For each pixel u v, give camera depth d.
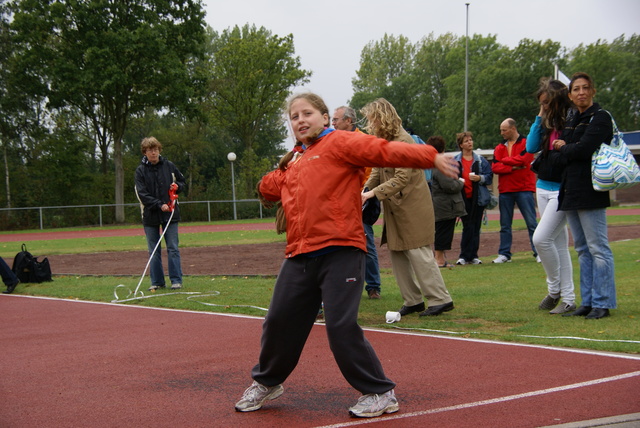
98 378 4.53
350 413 3.54
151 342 5.67
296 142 3.76
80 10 35.25
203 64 57.72
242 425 3.47
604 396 3.68
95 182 44.06
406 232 6.29
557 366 4.37
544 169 6.26
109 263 13.35
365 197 6.04
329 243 3.42
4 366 4.96
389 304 7.18
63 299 8.52
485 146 60.53
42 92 38.19
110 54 35.22
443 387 4.02
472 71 66.38
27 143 43.47
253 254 14.12
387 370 4.46
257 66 50.09
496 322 6.02
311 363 4.74
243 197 44.16
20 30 36.84
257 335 5.79
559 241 6.42
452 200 10.08
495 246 13.96
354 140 3.38
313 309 3.62
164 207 8.84
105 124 41.00
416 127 80.88
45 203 42.09
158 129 56.44
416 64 88.50
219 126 52.78
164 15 38.78
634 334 5.19
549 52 59.34
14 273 9.83
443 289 6.43
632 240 13.57
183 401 3.93
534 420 3.35
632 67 59.78
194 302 7.73
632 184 5.59
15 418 3.70
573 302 6.31
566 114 6.16
